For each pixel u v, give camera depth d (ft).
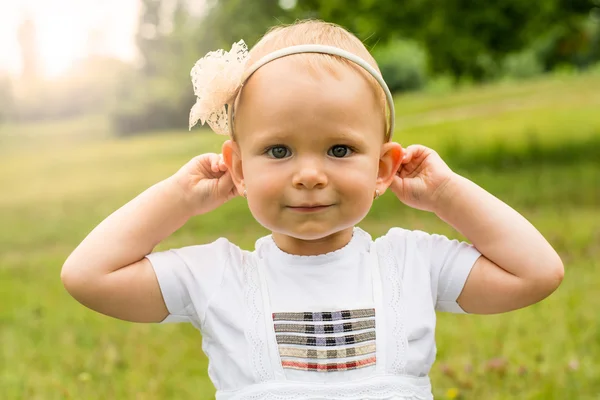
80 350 14.15
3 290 19.94
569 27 39.04
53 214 34.45
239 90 6.40
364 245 6.82
